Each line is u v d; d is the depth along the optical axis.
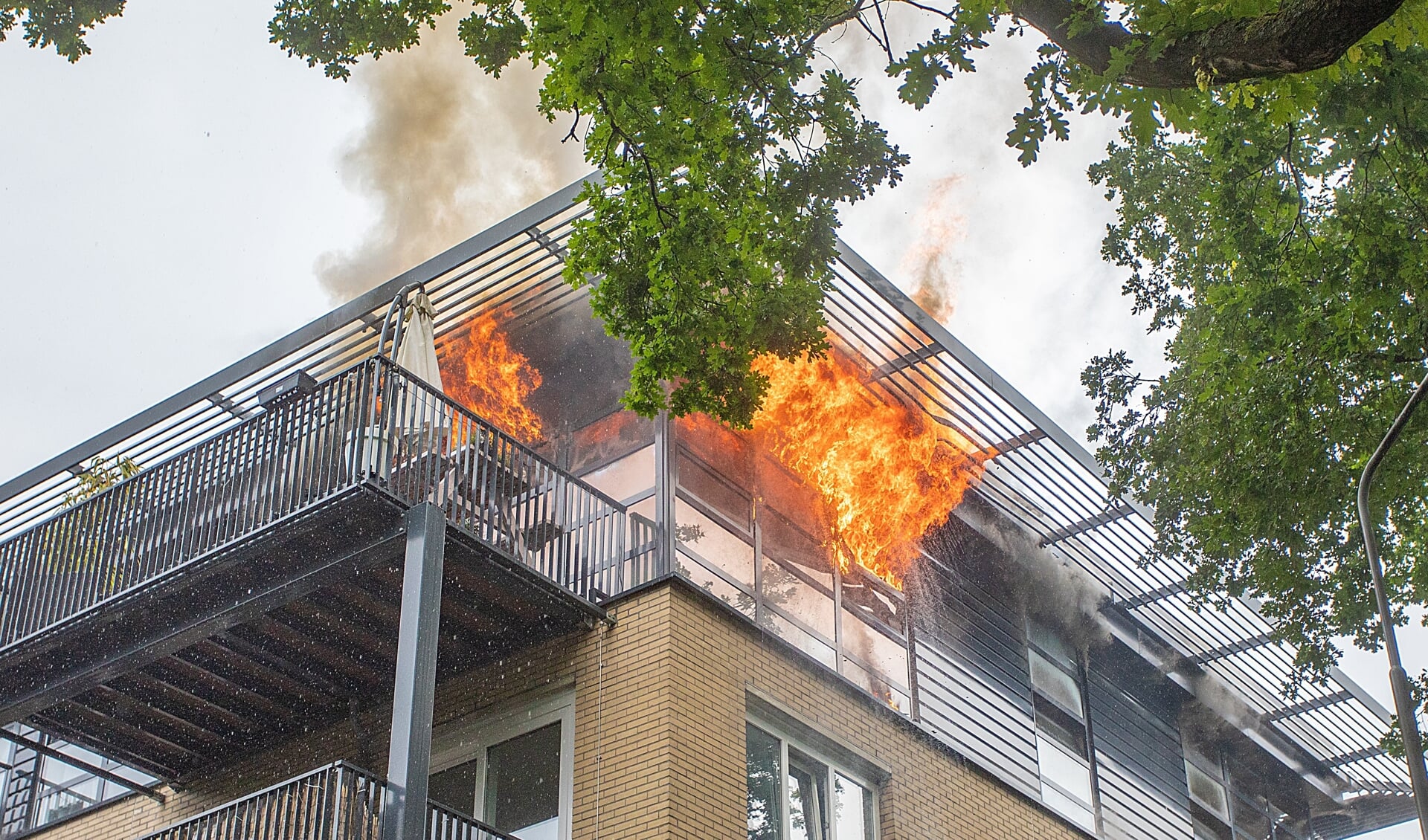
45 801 16.03
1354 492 12.80
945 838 14.66
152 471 12.98
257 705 13.84
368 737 13.77
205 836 13.31
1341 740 21.50
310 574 11.94
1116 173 14.02
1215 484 12.96
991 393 15.44
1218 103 11.74
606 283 10.87
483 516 12.94
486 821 12.91
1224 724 20.78
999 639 17.36
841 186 10.12
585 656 13.10
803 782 13.52
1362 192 12.04
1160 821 18.73
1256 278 12.16
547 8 9.34
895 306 14.59
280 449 12.29
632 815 12.05
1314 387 12.47
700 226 10.40
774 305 10.67
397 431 12.34
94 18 10.80
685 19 9.11
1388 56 10.54
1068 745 17.67
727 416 10.87
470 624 13.07
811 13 9.55
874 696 14.91
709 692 12.84
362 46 11.05
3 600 13.28
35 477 16.38
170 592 12.27
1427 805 8.85
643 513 13.91
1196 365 13.23
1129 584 18.25
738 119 9.98
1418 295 11.65
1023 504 17.02
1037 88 8.90
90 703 13.59
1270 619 18.62
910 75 8.91
